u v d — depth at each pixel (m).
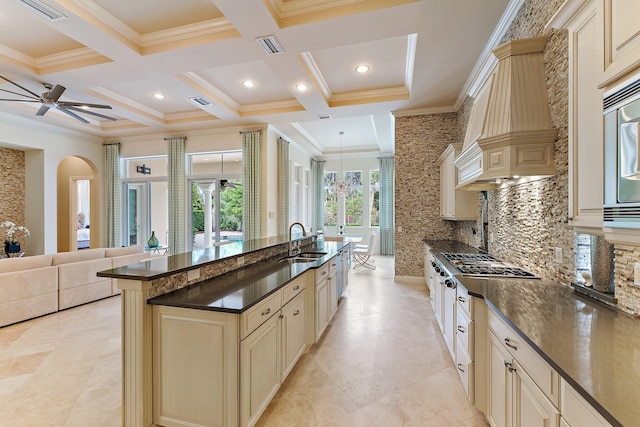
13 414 2.06
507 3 2.62
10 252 5.82
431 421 2.01
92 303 4.48
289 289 2.44
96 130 6.55
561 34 1.97
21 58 3.72
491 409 1.83
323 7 2.80
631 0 1.09
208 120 5.96
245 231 6.25
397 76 4.41
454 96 4.73
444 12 2.72
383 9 2.67
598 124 1.41
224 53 3.39
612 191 1.21
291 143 7.80
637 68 1.08
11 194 6.23
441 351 3.00
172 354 1.82
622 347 1.17
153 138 6.92
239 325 1.71
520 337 1.37
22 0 2.49
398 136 5.53
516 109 2.14
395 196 5.60
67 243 7.77
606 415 0.80
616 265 1.63
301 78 4.05
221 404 1.74
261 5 2.60
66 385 2.41
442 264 3.04
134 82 4.64
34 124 5.83
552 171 2.08
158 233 7.30
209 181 6.73
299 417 2.04
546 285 2.12
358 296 4.89
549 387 1.16
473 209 4.12
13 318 3.60
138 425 1.82
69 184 7.75
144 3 2.83
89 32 2.96
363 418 2.04
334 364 2.75
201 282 2.30
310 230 9.74
